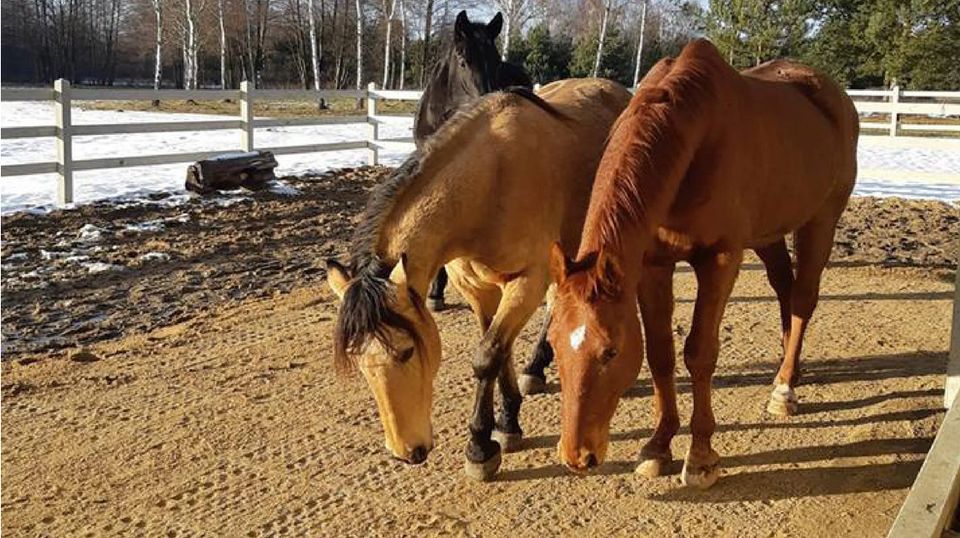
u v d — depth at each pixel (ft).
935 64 70.28
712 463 11.14
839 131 14.20
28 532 10.16
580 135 12.85
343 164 44.80
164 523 10.37
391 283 9.18
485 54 19.40
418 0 125.49
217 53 135.95
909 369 15.42
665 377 11.30
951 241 27.14
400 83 117.29
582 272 8.68
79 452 12.22
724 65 11.10
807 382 14.89
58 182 30.12
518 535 10.09
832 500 10.81
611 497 11.00
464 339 17.58
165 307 19.47
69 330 17.69
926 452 12.03
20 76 152.66
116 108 86.28
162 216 29.17
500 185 10.97
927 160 48.57
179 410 13.71
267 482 11.39
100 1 162.40
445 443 12.65
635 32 124.16
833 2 74.69
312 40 106.32
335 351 8.96
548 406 14.06
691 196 10.28
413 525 10.32
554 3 128.36
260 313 19.12
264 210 30.99
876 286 21.83
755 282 22.47
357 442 12.63
